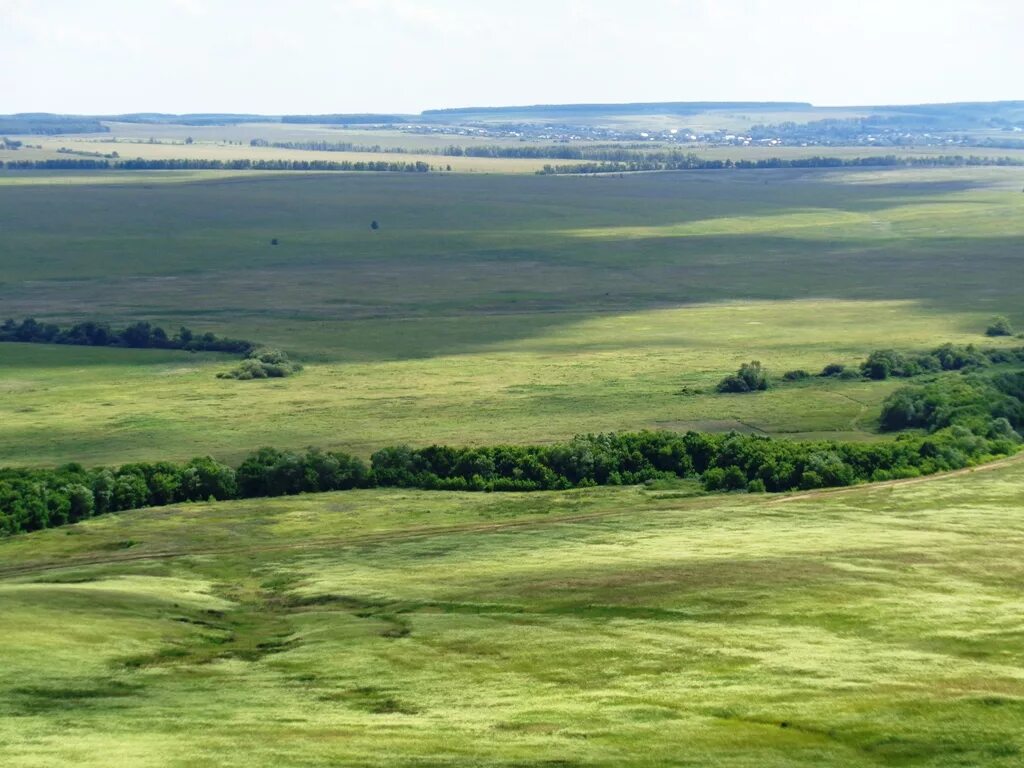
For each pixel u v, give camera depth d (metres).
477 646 94.44
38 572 126.69
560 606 104.56
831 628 96.25
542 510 152.75
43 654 90.06
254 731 75.38
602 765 70.06
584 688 84.12
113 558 133.75
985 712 77.06
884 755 71.69
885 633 94.62
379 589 113.94
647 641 93.94
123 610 105.00
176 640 97.56
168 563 130.12
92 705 80.38
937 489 154.25
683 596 105.62
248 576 124.12
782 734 74.75
